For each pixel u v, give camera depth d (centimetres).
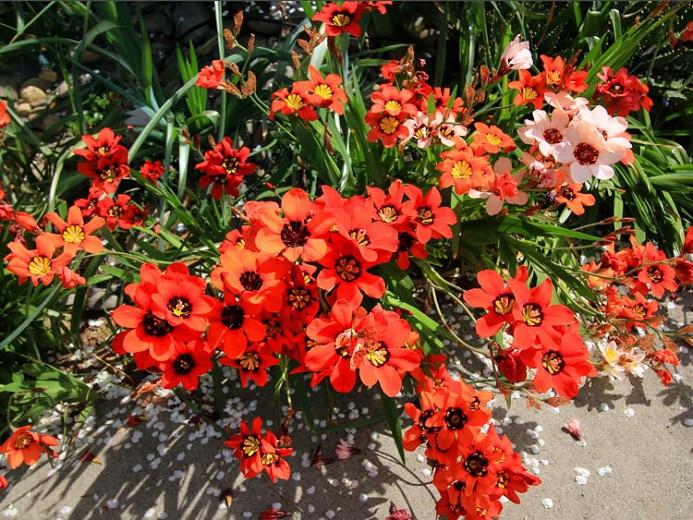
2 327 71
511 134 73
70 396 67
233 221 82
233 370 73
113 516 63
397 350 50
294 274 53
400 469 65
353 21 64
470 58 81
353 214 51
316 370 49
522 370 53
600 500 63
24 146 88
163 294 49
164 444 68
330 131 72
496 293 52
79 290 70
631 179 81
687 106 87
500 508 53
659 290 66
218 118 84
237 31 64
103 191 65
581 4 92
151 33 104
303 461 66
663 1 73
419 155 80
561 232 63
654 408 70
